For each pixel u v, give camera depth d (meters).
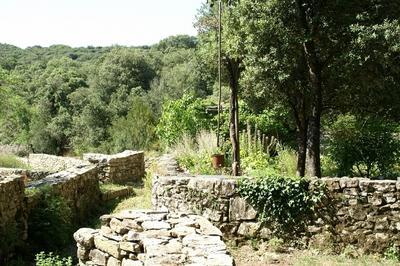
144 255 4.58
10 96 25.94
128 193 14.13
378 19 10.52
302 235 7.77
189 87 41.28
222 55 13.99
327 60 11.45
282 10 11.29
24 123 38.06
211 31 14.84
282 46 11.30
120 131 27.97
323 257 7.38
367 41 9.82
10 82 25.14
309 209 7.77
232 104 13.70
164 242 4.51
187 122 19.41
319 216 7.76
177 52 59.72
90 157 15.98
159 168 13.10
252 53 11.59
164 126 20.61
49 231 8.55
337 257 7.40
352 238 7.67
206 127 19.12
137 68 51.12
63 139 40.03
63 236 8.77
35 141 38.25
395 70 10.36
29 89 48.69
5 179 8.05
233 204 7.91
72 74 51.78
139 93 46.69
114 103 43.28
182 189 8.30
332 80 11.94
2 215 7.45
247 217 7.87
